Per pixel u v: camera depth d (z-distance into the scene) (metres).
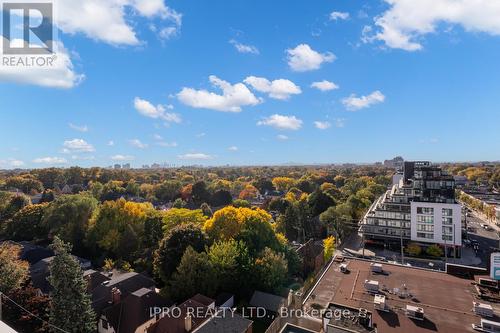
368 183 168.38
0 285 40.06
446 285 36.00
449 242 78.94
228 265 50.69
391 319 28.83
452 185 84.88
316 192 115.69
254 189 169.75
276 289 51.16
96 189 149.12
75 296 37.69
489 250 83.56
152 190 165.88
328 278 38.81
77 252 72.50
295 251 62.19
